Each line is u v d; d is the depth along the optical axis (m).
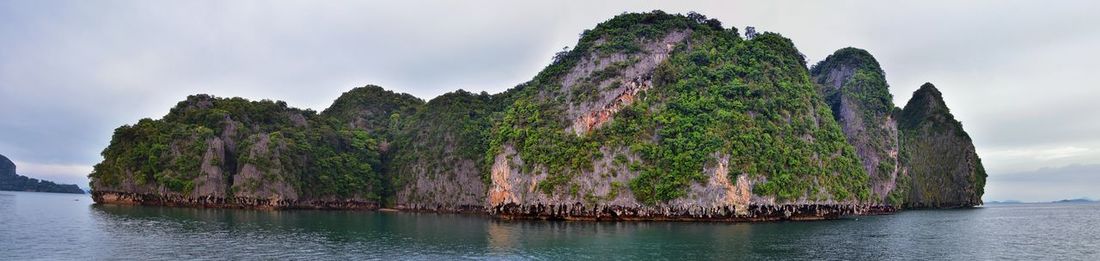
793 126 112.62
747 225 92.62
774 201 101.12
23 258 57.97
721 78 115.56
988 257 63.25
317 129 156.62
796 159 106.31
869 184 143.50
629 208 101.62
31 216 103.81
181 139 140.25
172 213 113.50
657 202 100.38
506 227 91.19
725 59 121.81
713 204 98.88
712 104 109.38
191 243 68.69
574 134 112.75
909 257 62.19
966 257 62.91
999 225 106.56
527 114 120.81
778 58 124.38
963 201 194.50
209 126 143.88
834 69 177.50
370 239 74.38
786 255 62.06
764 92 113.12
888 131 159.88
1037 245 74.19
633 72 119.12
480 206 141.12
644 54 121.94
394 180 156.50
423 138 157.88
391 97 189.38
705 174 99.94
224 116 145.00
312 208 146.00
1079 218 137.88
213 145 138.75
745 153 101.62
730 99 111.62
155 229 82.50
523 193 110.69
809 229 87.69
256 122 151.50
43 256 59.09
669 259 59.16
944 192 193.62
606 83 117.62
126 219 98.06
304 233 80.94
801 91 122.31
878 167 152.38
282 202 137.75
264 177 136.88
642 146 104.88
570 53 129.75
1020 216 146.62
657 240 72.69
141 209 124.69
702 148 101.81
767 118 109.81
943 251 66.88
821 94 150.00
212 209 129.00
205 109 149.25
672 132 106.31
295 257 59.94
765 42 129.00
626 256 60.78
